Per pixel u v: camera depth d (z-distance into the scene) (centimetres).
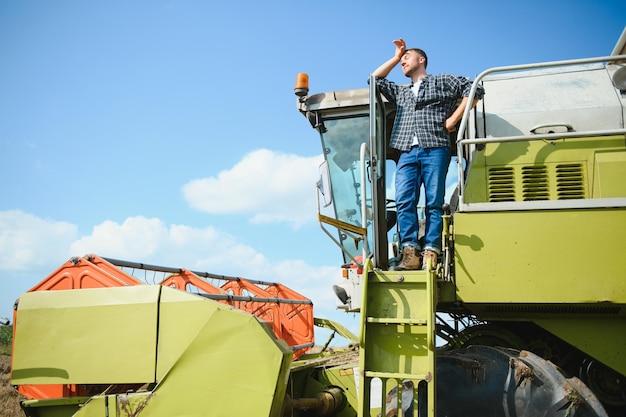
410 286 451
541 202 477
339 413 588
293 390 577
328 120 605
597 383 509
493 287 475
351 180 592
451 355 465
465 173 564
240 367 417
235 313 426
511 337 534
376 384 555
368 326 445
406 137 550
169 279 650
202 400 418
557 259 467
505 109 562
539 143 523
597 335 488
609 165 504
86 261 479
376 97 580
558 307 479
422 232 655
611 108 543
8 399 868
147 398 425
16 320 465
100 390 476
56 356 453
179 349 432
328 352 805
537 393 436
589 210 469
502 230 480
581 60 487
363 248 521
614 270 457
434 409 409
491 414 441
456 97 550
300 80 600
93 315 452
